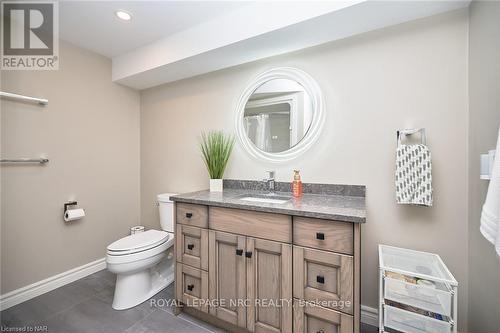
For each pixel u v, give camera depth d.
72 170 2.00
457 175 1.25
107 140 2.26
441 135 1.29
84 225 2.09
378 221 1.44
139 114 2.57
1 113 1.60
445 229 1.28
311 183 1.64
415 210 1.35
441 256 1.29
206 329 1.43
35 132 1.76
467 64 1.22
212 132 2.07
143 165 2.55
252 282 1.25
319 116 1.61
